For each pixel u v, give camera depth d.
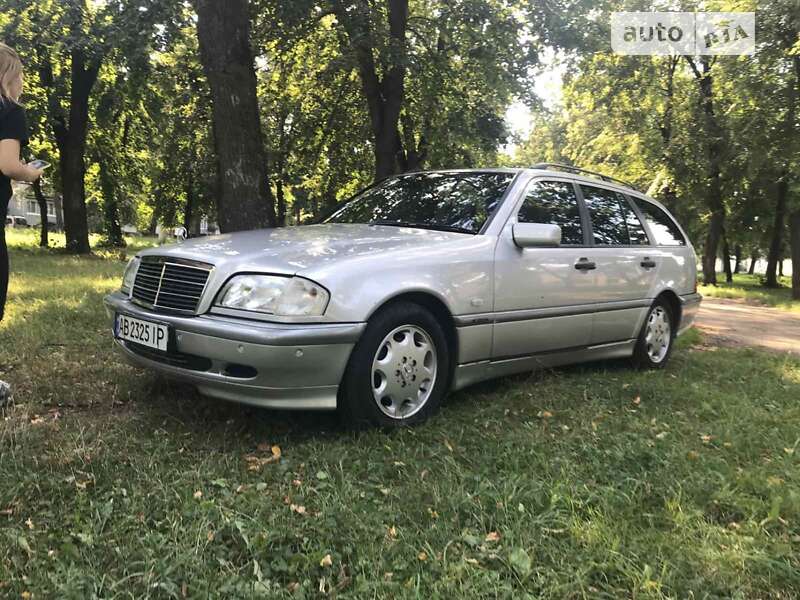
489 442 3.41
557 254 4.51
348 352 3.27
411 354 3.60
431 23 11.87
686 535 2.48
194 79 12.90
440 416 3.79
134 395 4.00
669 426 3.89
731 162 21.16
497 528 2.48
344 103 13.48
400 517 2.54
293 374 3.13
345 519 2.47
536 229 4.05
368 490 2.78
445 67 11.67
